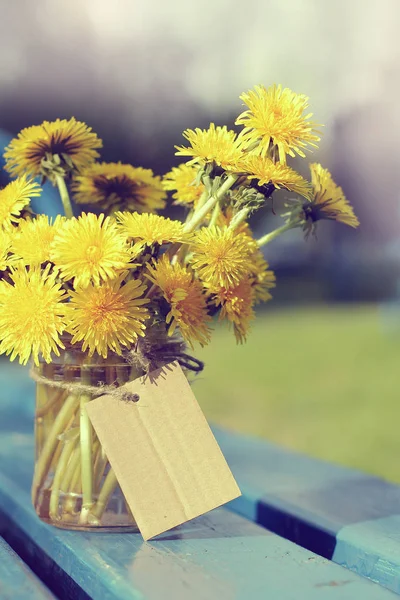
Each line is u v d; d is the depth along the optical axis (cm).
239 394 290
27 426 131
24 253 79
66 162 87
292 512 90
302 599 71
